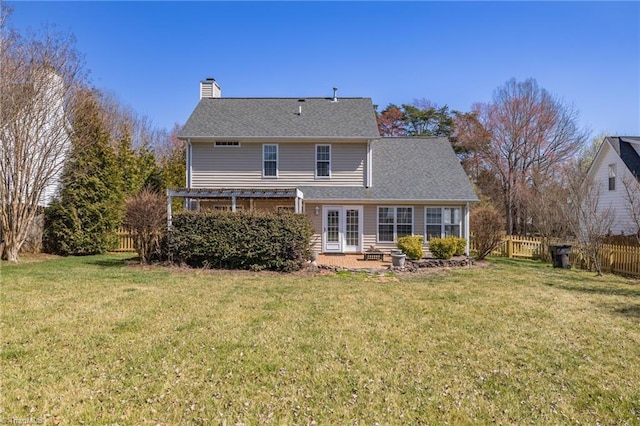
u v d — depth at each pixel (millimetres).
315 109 18906
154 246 13359
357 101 19703
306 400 3852
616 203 20344
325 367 4656
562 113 29406
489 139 30859
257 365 4688
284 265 12531
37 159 15094
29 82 14320
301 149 17359
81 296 8250
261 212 13086
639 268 11938
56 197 17094
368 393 4016
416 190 17188
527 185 28547
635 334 6062
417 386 4184
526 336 5934
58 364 4609
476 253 17688
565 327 6422
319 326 6324
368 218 17438
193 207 17266
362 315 7078
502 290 9711
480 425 3441
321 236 17375
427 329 6246
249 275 11734
